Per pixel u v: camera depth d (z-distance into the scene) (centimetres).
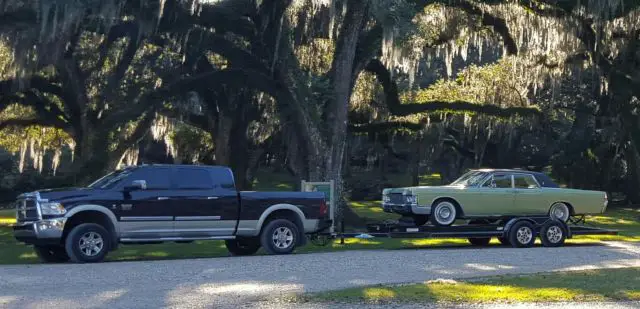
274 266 1570
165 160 5191
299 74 3123
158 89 3228
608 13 3444
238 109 3906
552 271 1527
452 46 3766
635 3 3453
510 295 1203
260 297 1157
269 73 3216
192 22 3100
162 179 1773
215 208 1811
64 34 2944
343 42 3122
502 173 2173
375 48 3256
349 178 5334
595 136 4841
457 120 4322
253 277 1391
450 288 1263
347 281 1348
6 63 3338
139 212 1727
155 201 1745
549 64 4153
